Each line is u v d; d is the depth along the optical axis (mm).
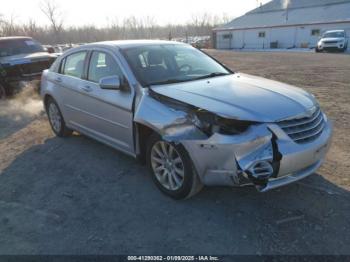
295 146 3066
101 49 4582
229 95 3449
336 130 5621
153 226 3221
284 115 3115
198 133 3141
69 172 4480
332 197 3523
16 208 3654
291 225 3115
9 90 9609
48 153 5203
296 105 3312
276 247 2850
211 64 4820
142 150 3996
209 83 3951
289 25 39281
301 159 3119
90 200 3744
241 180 3029
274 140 3008
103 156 4953
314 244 2859
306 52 30203
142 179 4168
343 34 29484
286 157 3004
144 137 3932
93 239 3078
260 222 3184
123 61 4168
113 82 3941
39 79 9734
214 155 3062
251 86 3783
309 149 3156
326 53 27562
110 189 3961
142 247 2941
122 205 3607
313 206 3387
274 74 13680
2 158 5109
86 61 4812
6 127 6844
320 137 3365
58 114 5762
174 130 3285
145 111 3611
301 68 15656
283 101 3342
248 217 3270
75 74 5059
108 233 3152
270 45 41438
